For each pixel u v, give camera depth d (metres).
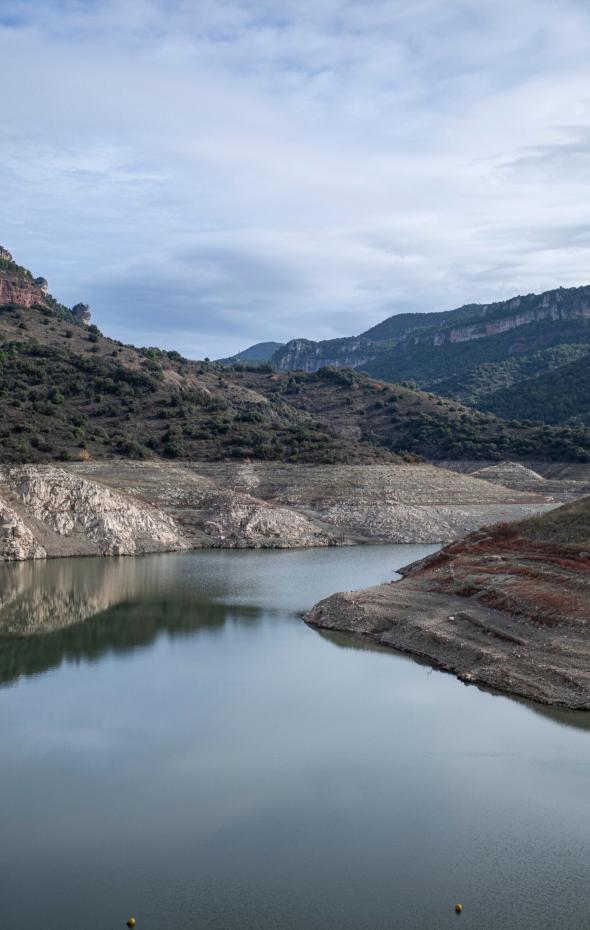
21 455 122.31
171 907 26.64
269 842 30.48
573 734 40.66
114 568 95.50
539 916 26.17
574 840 30.75
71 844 30.38
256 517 122.06
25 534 103.31
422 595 67.81
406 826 31.69
